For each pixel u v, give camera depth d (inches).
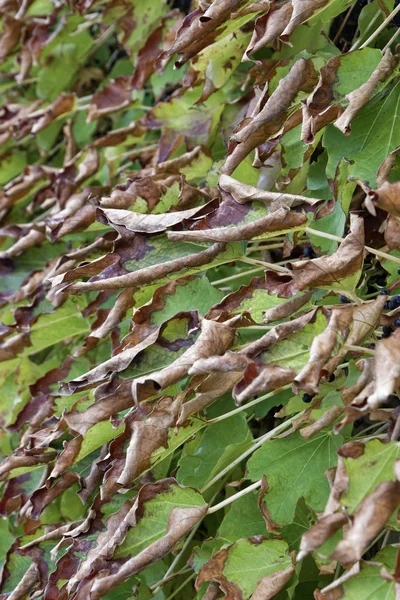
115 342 48.0
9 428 51.3
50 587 43.3
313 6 42.3
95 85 67.2
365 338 39.8
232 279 48.8
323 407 41.9
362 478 37.8
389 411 39.8
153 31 54.7
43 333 53.2
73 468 47.4
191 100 51.6
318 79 43.8
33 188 62.1
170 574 46.1
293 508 41.9
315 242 42.5
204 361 39.8
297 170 45.1
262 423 49.3
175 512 41.9
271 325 42.3
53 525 47.8
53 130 65.6
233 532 43.2
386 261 42.6
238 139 43.7
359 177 41.9
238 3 43.8
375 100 42.4
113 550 41.5
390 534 44.8
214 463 44.6
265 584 41.1
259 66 48.9
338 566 42.8
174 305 44.3
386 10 45.6
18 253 56.6
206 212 43.0
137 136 56.1
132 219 43.1
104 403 42.8
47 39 61.8
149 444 42.1
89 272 43.5
